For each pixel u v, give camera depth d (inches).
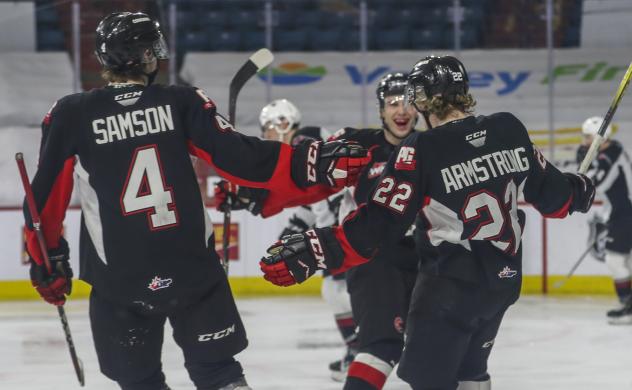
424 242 311.9
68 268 306.0
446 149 298.4
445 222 301.4
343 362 540.1
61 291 304.0
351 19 1283.2
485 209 299.0
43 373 568.4
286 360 604.7
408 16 1274.6
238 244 974.4
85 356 631.8
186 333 295.1
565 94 1187.9
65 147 287.9
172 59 1083.9
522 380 532.7
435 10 1275.8
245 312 840.9
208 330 291.3
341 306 538.0
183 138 288.5
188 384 524.4
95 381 542.9
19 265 965.2
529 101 1195.9
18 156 285.1
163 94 290.0
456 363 306.3
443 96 313.6
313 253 294.4
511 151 306.3
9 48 1191.6
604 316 806.5
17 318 819.4
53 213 295.0
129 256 285.4
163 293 286.8
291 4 1283.2
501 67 1214.9
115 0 1124.5
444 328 302.7
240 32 1263.5
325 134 560.1
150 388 303.7
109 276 288.8
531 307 861.2
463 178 297.4
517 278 310.8
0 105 1128.8
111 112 287.7
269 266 295.0
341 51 1269.7
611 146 797.2
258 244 976.9
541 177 317.7
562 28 1206.9
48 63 1169.4
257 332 726.5
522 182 308.2
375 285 370.0
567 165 1112.8
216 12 1267.2
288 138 588.7
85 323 788.6
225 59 1227.9
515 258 309.1
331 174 289.0
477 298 302.7
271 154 291.1
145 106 288.2
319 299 934.4
